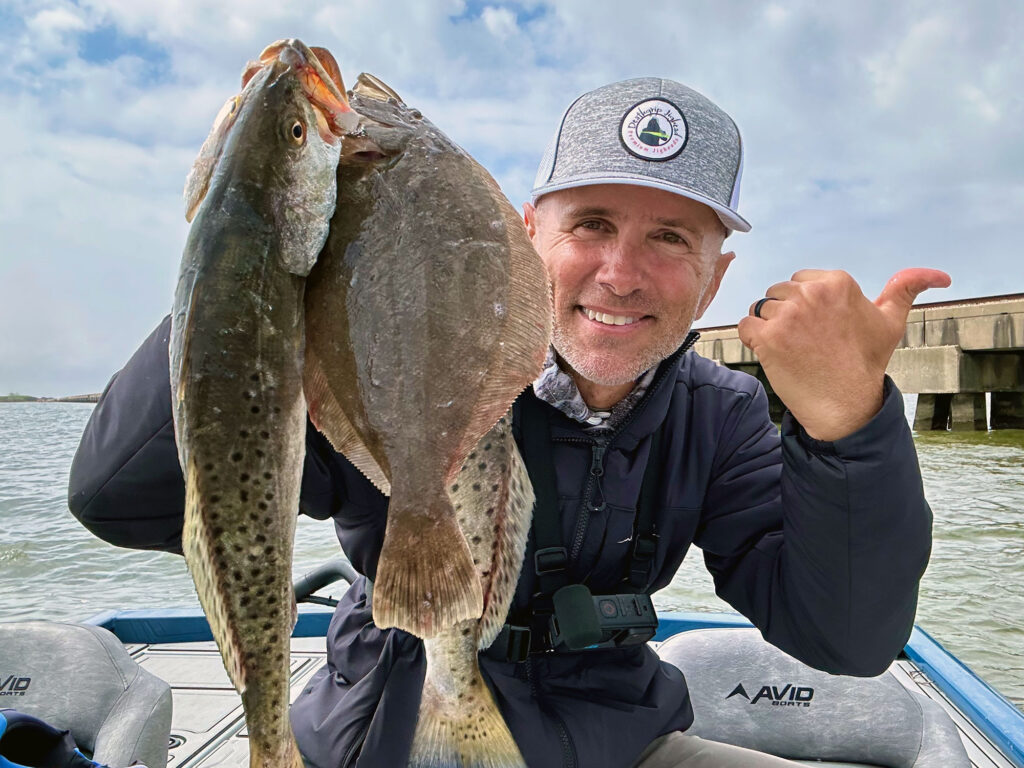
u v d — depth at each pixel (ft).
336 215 1.44
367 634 2.20
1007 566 8.21
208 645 4.36
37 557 8.96
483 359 1.47
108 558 8.97
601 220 2.19
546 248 2.27
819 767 3.06
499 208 1.51
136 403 1.74
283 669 1.42
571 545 2.23
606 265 2.16
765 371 1.85
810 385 1.79
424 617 1.34
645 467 2.28
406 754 1.98
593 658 2.23
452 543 1.39
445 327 1.45
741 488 2.37
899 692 3.14
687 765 2.31
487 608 1.79
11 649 2.83
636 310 2.16
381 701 2.04
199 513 1.33
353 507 2.11
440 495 1.41
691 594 6.90
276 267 1.38
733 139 2.30
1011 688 5.17
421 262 1.45
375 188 1.45
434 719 1.91
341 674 2.22
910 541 1.91
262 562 1.39
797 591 2.10
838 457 1.85
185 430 1.33
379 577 1.36
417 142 1.49
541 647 2.16
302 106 1.38
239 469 1.36
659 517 2.30
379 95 1.60
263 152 1.36
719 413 2.43
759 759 2.33
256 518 1.38
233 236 1.34
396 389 1.43
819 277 1.78
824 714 3.10
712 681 3.21
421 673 2.06
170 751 3.26
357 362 1.44
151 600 7.38
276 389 1.39
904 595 1.98
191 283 1.34
